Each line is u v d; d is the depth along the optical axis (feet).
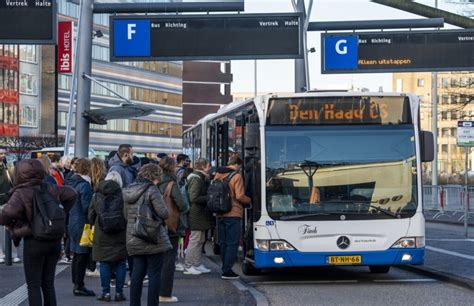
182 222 39.78
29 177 29.89
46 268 30.48
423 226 46.80
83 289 40.78
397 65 77.51
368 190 46.44
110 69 311.27
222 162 61.93
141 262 33.27
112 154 56.08
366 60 77.46
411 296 42.75
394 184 46.65
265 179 46.42
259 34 71.72
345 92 47.19
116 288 39.09
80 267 40.70
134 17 71.56
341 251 45.96
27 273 29.99
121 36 71.61
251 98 49.80
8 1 66.49
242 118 52.70
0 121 255.50
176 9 71.00
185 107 408.87
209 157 70.79
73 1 76.02
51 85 281.54
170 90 359.66
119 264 39.01
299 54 71.97
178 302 39.73
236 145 55.06
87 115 69.92
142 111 75.20
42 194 29.89
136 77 330.54
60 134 280.31
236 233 48.44
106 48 308.40
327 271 55.21
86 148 70.59
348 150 46.75
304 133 46.83
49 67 281.13
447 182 232.53
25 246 29.91
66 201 31.17
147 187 32.73
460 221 106.63
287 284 48.32
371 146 46.88
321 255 45.91
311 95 47.06
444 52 77.61
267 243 46.09
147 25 71.67
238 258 60.59
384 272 54.08
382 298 42.06
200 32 71.72
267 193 46.32
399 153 46.96
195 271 51.26
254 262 47.24
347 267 57.72
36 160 30.30
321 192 46.37
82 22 69.62
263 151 46.60
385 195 46.50
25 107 269.64
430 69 77.56
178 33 71.67
